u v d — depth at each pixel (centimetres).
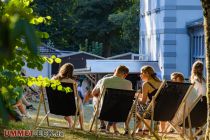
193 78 1798
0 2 362
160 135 1861
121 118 1631
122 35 9906
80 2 10244
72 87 1684
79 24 10256
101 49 9900
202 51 5250
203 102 1678
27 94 3928
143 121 1631
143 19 6881
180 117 1697
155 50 6012
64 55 6850
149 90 1722
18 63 828
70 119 1844
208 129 1527
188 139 1692
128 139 1636
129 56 6975
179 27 5572
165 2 5581
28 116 2103
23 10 337
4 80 625
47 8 10094
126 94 1588
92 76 5047
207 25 1445
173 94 1605
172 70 5597
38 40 297
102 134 1692
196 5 5547
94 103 1798
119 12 9756
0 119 304
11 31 286
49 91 1702
